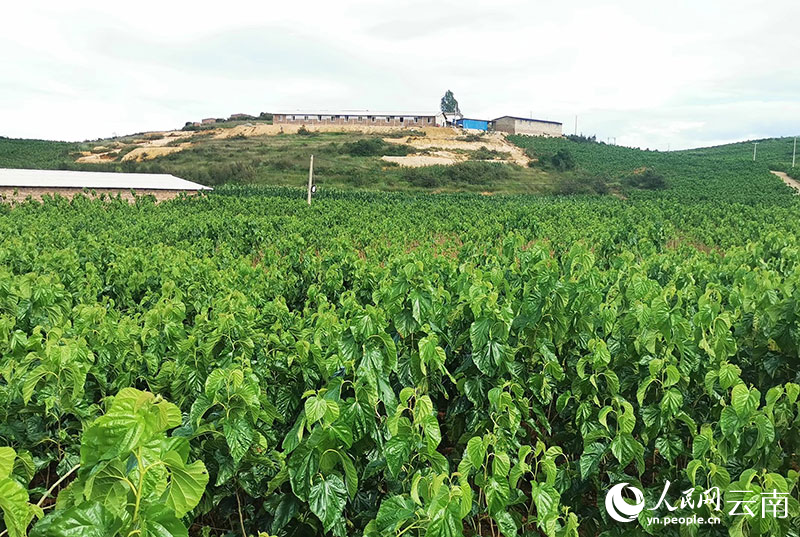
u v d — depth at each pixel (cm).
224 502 473
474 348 541
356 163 7994
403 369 557
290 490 405
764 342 610
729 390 522
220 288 1033
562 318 584
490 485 359
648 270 1162
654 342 537
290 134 10750
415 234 2711
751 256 1353
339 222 3206
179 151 9075
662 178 7212
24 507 221
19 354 538
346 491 363
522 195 6341
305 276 1278
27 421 475
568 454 555
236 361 518
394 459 366
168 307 674
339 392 409
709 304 568
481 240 2442
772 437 400
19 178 3866
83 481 224
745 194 6147
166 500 238
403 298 623
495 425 481
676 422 519
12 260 1261
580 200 5584
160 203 3919
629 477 445
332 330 585
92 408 483
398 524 281
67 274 1112
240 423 388
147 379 551
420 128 11025
